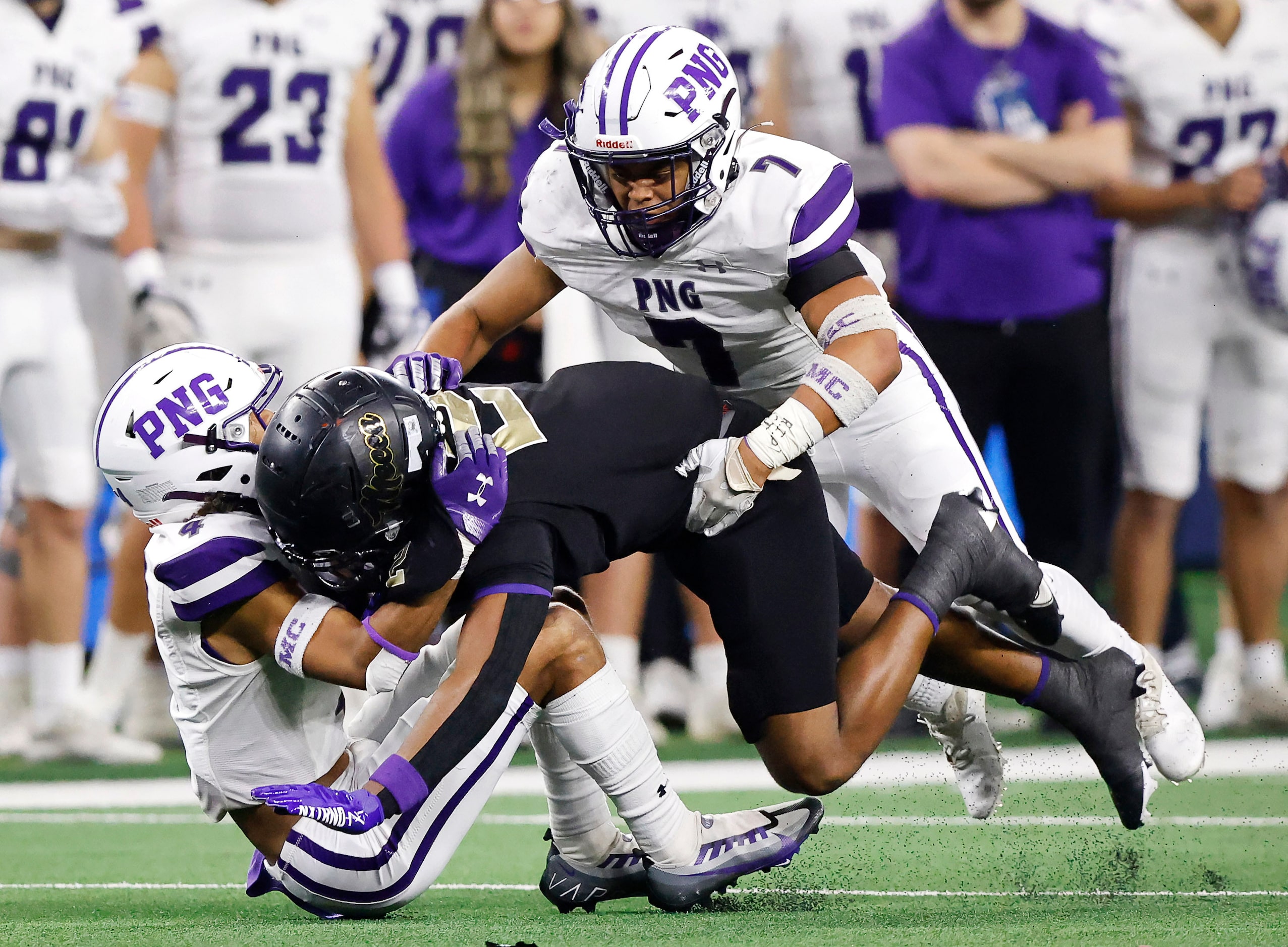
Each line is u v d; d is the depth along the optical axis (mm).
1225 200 23484
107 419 10789
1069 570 22641
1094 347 22312
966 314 22141
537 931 9992
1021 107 22328
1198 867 13352
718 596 11680
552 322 22547
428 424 10312
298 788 9773
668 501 11219
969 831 16125
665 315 12438
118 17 23391
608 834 11547
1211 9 23344
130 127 23547
